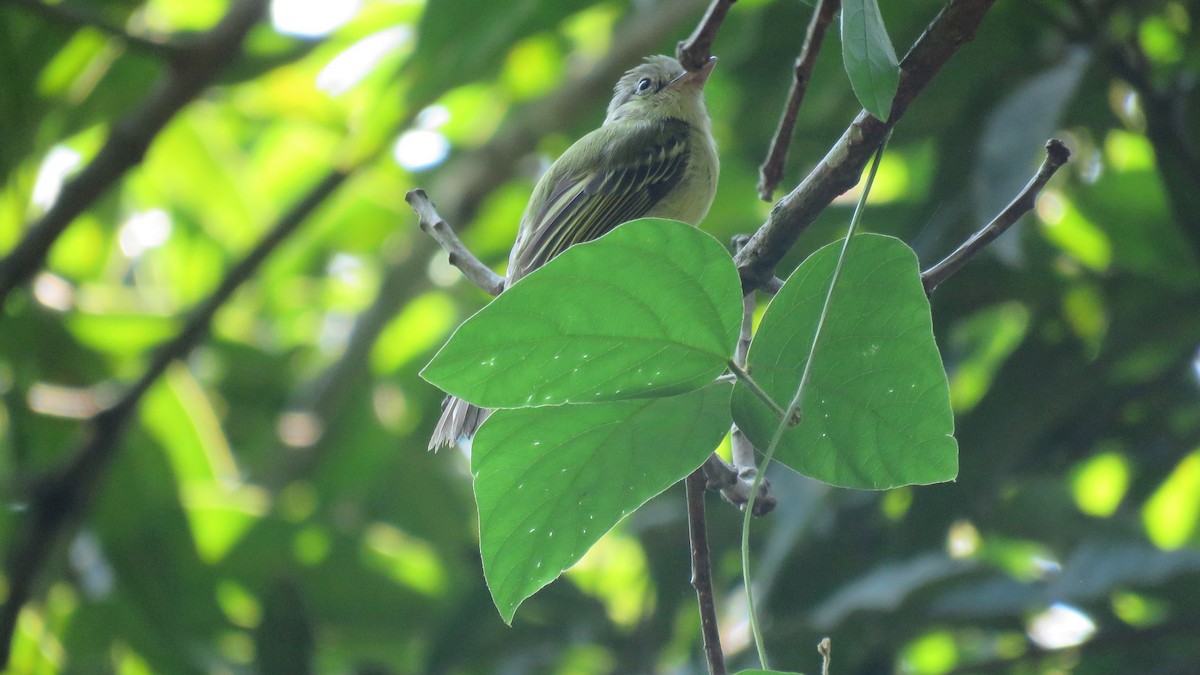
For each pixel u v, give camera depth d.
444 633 11.92
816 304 4.03
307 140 15.82
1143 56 8.82
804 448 4.24
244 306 16.36
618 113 10.09
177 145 15.12
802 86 5.21
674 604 11.48
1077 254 11.30
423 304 16.22
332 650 13.79
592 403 4.14
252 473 15.34
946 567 9.91
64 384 13.23
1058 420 10.41
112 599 12.91
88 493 11.44
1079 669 10.56
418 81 11.56
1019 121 8.59
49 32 11.70
